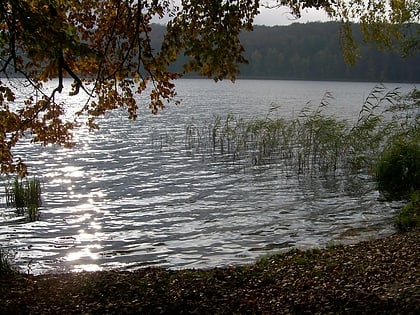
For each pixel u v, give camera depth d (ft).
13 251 39.40
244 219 49.14
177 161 84.84
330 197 58.49
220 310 23.26
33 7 21.98
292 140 89.51
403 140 66.54
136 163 83.56
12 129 28.73
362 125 76.64
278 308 23.00
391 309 21.03
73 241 42.22
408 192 59.52
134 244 41.52
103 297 25.84
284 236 42.93
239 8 22.85
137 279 28.78
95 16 27.84
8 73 25.17
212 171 75.87
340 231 44.01
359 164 73.77
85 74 28.37
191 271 30.86
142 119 159.02
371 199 57.21
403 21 44.45
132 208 54.24
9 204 54.24
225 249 39.65
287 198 58.39
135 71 26.58
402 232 41.34
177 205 55.57
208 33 22.31
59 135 30.50
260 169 76.28
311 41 329.93
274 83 501.15
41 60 22.67
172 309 23.70
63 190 62.75
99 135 120.67
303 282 26.55
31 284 28.45
